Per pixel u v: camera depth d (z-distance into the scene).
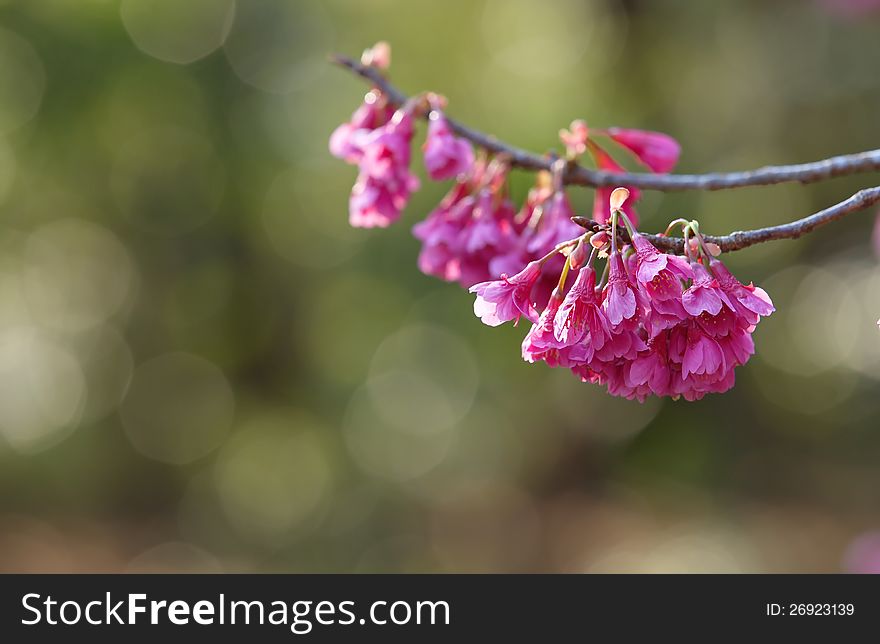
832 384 11.82
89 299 11.28
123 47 9.61
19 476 11.52
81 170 10.16
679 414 10.80
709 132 9.75
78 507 11.55
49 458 11.58
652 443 10.89
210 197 10.69
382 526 11.24
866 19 9.08
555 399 11.09
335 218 10.62
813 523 10.45
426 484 11.67
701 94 9.77
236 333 11.31
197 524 11.47
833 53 9.46
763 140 9.78
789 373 11.42
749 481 11.10
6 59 9.37
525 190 8.92
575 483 11.75
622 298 1.72
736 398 11.13
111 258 11.04
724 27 9.53
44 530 11.19
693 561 9.90
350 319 10.91
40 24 9.33
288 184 10.66
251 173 10.47
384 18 10.49
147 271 11.05
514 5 10.61
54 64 9.41
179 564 10.76
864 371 11.79
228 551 11.20
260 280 11.13
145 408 11.59
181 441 11.71
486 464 11.82
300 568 10.88
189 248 10.95
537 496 11.80
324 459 11.55
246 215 10.77
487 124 10.05
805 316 11.19
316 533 11.20
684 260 1.73
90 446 11.62
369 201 3.02
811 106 9.64
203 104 10.23
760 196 9.95
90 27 9.50
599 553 10.62
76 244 10.94
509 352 10.25
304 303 11.14
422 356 11.01
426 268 2.96
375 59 3.19
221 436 11.77
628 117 9.72
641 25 9.74
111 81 9.64
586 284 1.78
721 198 9.88
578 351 1.79
